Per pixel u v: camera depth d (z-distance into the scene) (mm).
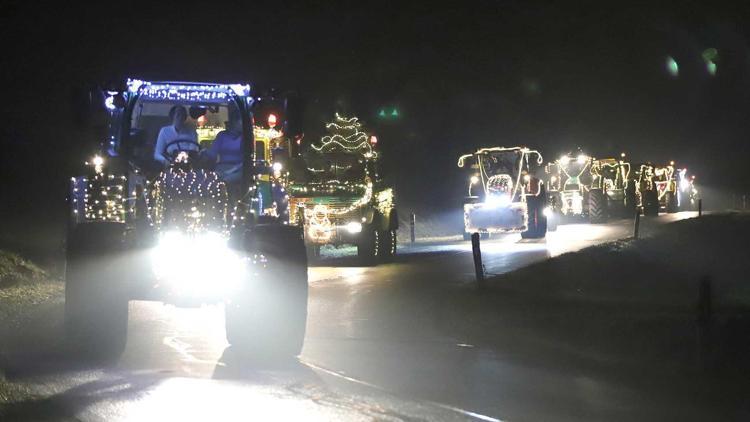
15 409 9414
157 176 12508
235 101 12625
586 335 14883
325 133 36406
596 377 12086
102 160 12602
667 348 13680
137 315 16766
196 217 12242
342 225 27594
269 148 13375
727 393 11273
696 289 22188
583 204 48375
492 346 14328
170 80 12531
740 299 20469
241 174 12648
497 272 24469
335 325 16094
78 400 9844
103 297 11820
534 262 26656
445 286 21594
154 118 13555
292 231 12344
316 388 10812
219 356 12594
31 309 16750
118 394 10172
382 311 17859
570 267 24766
